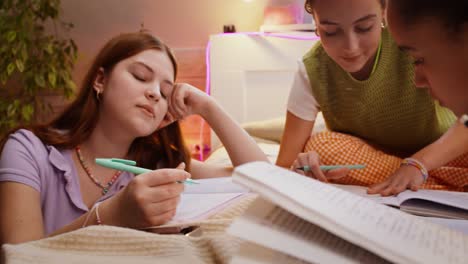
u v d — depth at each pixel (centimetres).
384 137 130
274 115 230
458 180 118
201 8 242
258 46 227
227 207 70
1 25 205
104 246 48
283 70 227
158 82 100
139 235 49
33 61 215
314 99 127
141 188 64
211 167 130
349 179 115
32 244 48
